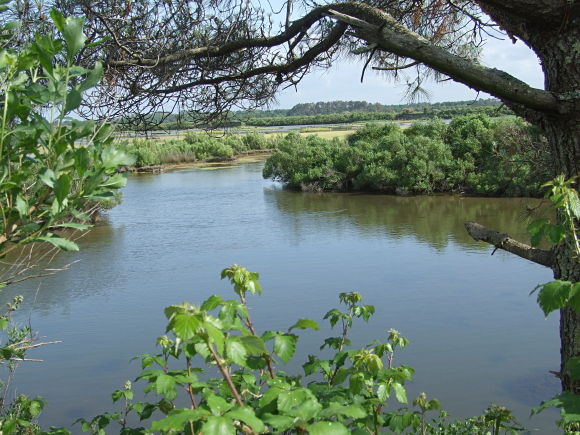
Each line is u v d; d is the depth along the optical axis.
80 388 8.98
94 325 12.05
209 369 6.86
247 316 1.58
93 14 3.06
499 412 2.57
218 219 24.39
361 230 21.53
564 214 1.72
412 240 19.44
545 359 9.52
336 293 13.67
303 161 33.62
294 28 3.44
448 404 8.09
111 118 3.33
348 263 16.66
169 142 50.31
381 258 17.12
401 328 11.09
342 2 2.98
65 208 1.26
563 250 2.32
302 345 9.98
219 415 1.15
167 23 3.48
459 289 13.66
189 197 30.89
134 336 11.37
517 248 2.53
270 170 35.50
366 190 32.47
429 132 31.59
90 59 3.27
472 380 8.82
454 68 2.36
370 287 14.12
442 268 15.68
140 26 3.43
